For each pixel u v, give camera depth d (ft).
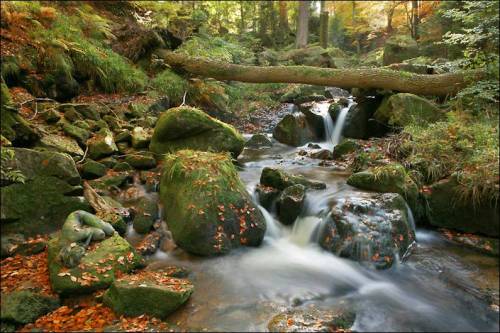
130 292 12.85
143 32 37.06
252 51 59.16
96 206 18.31
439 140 22.68
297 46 69.05
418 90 27.89
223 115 39.32
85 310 13.02
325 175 24.32
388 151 24.44
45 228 16.72
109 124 26.25
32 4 30.71
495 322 13.60
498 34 26.55
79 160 21.12
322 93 47.11
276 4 84.53
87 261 14.28
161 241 17.69
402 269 16.66
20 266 14.83
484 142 21.34
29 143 19.70
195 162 19.40
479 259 17.49
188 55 37.14
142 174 22.21
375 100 31.19
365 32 93.40
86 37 33.24
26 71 25.64
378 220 17.67
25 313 12.27
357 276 16.14
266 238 19.12
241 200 18.37
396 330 12.98
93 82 30.83
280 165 27.09
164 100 33.40
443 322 13.50
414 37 64.95
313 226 18.80
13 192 16.15
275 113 42.55
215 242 17.04
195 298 14.11
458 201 19.40
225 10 71.87
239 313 13.35
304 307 13.89
